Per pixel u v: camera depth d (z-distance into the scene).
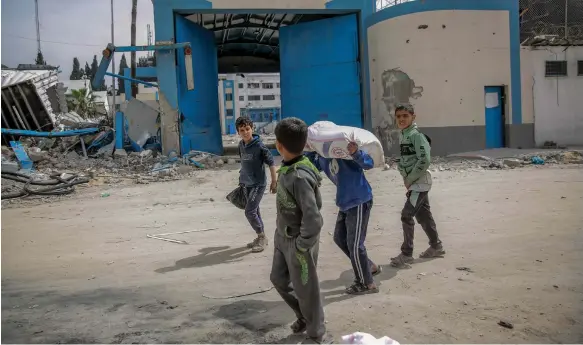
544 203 7.27
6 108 19.56
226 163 15.55
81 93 43.00
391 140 15.92
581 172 10.70
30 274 4.69
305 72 18.25
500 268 4.30
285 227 2.98
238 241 5.93
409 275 4.27
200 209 8.23
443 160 14.15
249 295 3.93
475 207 7.25
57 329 3.26
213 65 19.33
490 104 15.79
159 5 15.67
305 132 2.92
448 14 15.12
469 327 3.12
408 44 15.35
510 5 15.47
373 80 16.67
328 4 16.58
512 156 13.52
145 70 24.77
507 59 15.65
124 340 3.08
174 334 3.16
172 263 5.01
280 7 16.27
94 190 10.95
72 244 6.00
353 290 3.86
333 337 3.04
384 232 6.04
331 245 5.52
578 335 2.95
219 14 18.20
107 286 4.26
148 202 9.14
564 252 4.68
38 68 26.39
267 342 3.02
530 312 3.31
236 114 62.81
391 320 3.28
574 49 16.09
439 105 15.30
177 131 15.88
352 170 3.87
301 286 2.90
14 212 8.60
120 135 16.05
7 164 11.59
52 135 15.75
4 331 3.23
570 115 16.25
